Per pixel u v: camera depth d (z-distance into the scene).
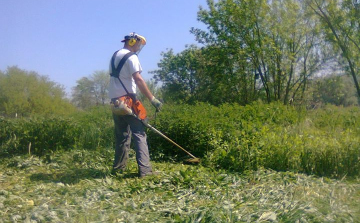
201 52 25.23
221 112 9.84
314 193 5.01
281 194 4.85
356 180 6.00
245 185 5.54
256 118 9.80
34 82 24.75
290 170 6.34
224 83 22.97
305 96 20.98
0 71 25.19
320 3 18.03
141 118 6.33
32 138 8.64
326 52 19.55
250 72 22.70
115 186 5.61
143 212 4.36
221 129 7.86
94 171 6.53
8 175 6.65
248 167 6.49
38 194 5.14
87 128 8.84
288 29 19.50
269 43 20.44
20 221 4.04
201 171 6.34
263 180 5.77
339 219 3.98
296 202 4.40
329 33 18.36
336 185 5.52
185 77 28.94
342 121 10.48
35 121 8.95
